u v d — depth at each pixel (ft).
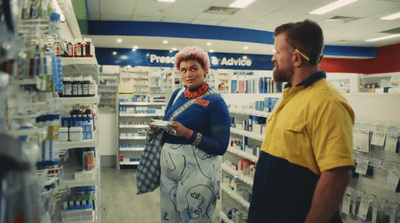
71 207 7.79
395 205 6.37
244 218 11.85
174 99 7.42
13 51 2.80
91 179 7.73
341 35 31.48
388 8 22.50
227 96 15.33
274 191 4.13
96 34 24.49
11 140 1.94
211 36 26.55
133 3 20.61
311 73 4.13
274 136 4.24
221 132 6.37
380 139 6.71
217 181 6.66
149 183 6.92
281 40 4.25
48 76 4.11
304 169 3.92
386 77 37.45
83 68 10.58
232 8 22.12
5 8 2.56
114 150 26.03
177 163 6.36
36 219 2.23
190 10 22.39
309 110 3.84
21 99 3.22
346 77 37.06
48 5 4.62
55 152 4.58
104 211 14.61
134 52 30.27
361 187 7.38
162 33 25.41
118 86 25.93
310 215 3.68
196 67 6.43
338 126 3.59
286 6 21.80
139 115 25.79
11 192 1.98
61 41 5.21
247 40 27.78
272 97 11.24
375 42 35.27
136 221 13.58
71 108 9.71
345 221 7.55
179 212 6.45
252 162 12.50
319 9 22.56
